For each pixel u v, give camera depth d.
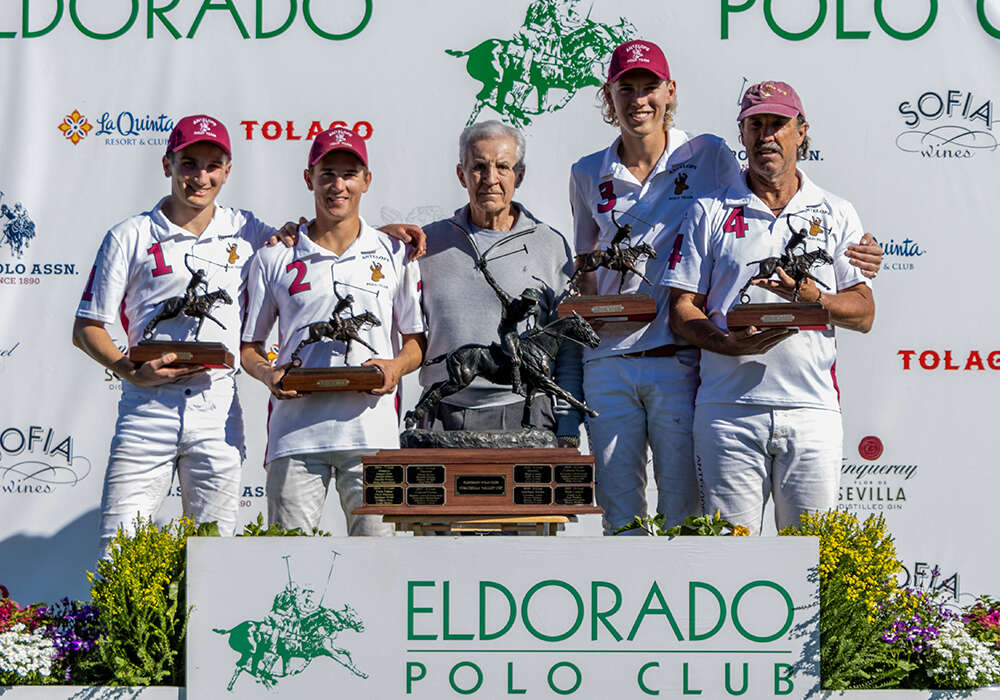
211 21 7.42
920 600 5.61
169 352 6.05
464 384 5.63
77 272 7.39
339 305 6.04
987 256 7.32
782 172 6.17
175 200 6.49
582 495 5.30
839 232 6.28
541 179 7.45
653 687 4.99
